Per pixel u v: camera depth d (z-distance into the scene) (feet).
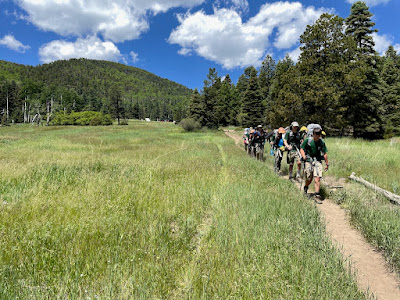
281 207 13.64
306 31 82.84
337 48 78.13
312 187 21.03
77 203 12.72
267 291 6.84
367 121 82.58
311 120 79.61
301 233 10.42
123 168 24.71
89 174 20.92
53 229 9.76
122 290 6.31
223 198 15.37
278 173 27.07
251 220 11.63
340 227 13.04
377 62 87.92
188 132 129.59
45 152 37.68
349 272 8.04
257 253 8.63
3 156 31.53
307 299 6.66
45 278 7.11
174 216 12.65
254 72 163.12
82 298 6.27
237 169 25.52
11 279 6.85
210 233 10.55
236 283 6.97
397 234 10.53
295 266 7.80
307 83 77.97
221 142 71.36
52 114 270.67
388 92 100.12
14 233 9.16
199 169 25.09
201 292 6.75
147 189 16.63
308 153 18.16
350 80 71.67
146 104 538.06
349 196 17.13
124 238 9.72
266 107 156.04
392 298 7.47
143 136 94.22
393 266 9.18
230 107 205.26
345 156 32.09
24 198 13.29
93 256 8.24
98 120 223.92
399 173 22.29
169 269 7.76
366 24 90.53
